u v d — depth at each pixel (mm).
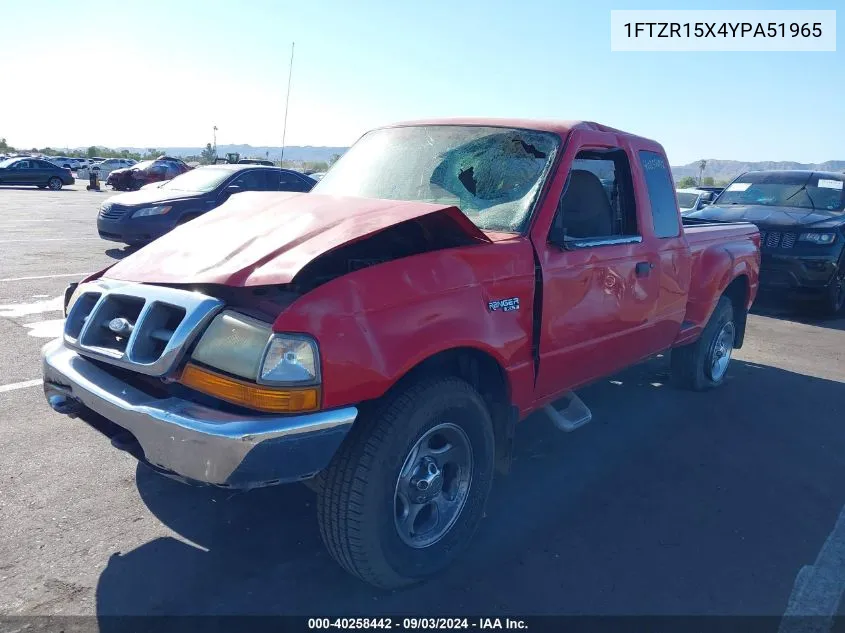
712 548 3512
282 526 3518
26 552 3178
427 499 3027
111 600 2891
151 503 3664
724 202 10844
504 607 2979
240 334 2645
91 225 16734
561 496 4000
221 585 3031
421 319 2883
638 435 4965
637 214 4379
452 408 2998
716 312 5828
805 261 9234
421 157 4137
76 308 3238
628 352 4453
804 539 3635
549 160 3777
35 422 4594
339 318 2645
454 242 3287
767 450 4789
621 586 3160
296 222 3146
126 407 2701
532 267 3443
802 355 7551
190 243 3230
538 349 3541
